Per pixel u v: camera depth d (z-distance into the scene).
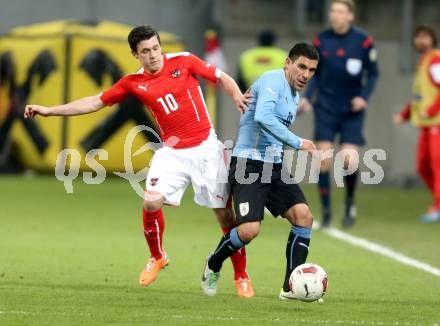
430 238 42.56
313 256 36.16
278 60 56.75
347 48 43.00
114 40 67.38
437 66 47.00
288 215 26.50
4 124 70.25
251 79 56.84
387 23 77.19
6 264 32.19
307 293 25.11
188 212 51.34
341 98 43.41
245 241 26.20
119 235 40.91
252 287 28.98
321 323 23.42
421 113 47.69
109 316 23.77
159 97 27.41
